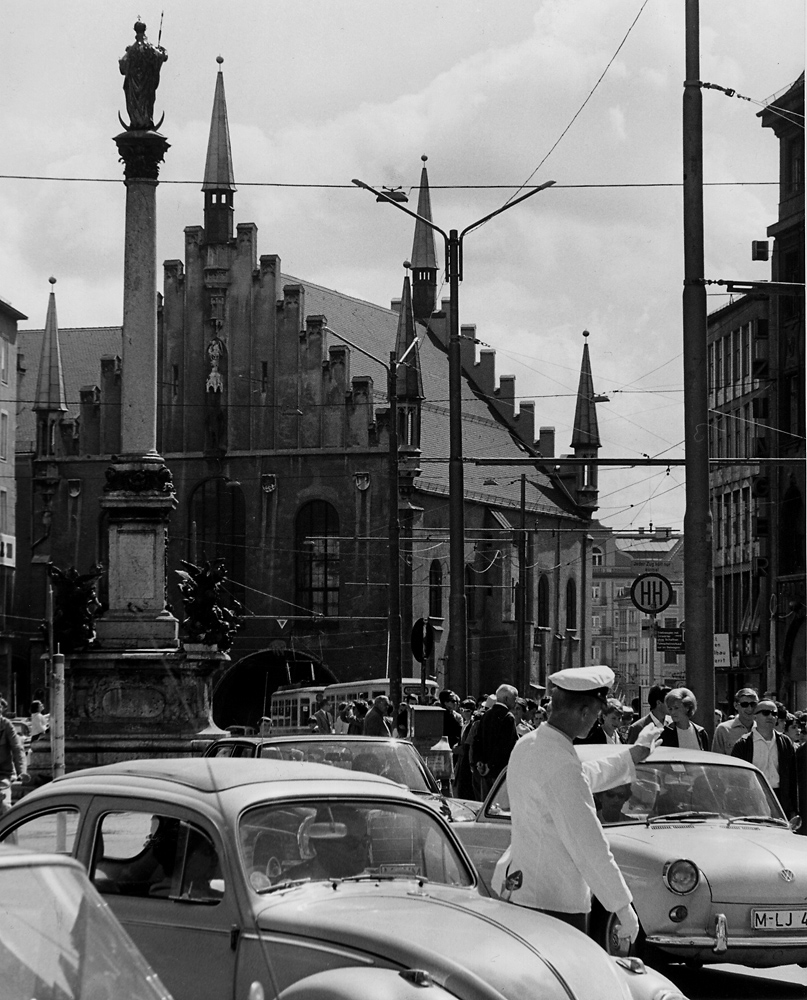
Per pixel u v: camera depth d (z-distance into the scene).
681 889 13.72
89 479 88.38
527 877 9.18
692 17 23.14
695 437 22.88
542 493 109.25
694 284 23.12
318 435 86.62
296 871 8.80
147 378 39.06
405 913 8.30
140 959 6.05
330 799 9.18
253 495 87.00
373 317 104.69
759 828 14.92
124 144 39.28
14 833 9.59
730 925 13.75
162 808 9.00
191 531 87.75
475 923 8.21
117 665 37.34
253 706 90.94
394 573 46.06
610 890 8.94
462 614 36.00
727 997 14.02
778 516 74.69
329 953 7.99
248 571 87.06
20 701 94.50
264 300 87.38
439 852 9.40
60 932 5.97
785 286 23.17
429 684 67.25
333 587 86.31
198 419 87.94
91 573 37.88
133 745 36.91
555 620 107.12
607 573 182.38
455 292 36.72
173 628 38.28
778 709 29.38
